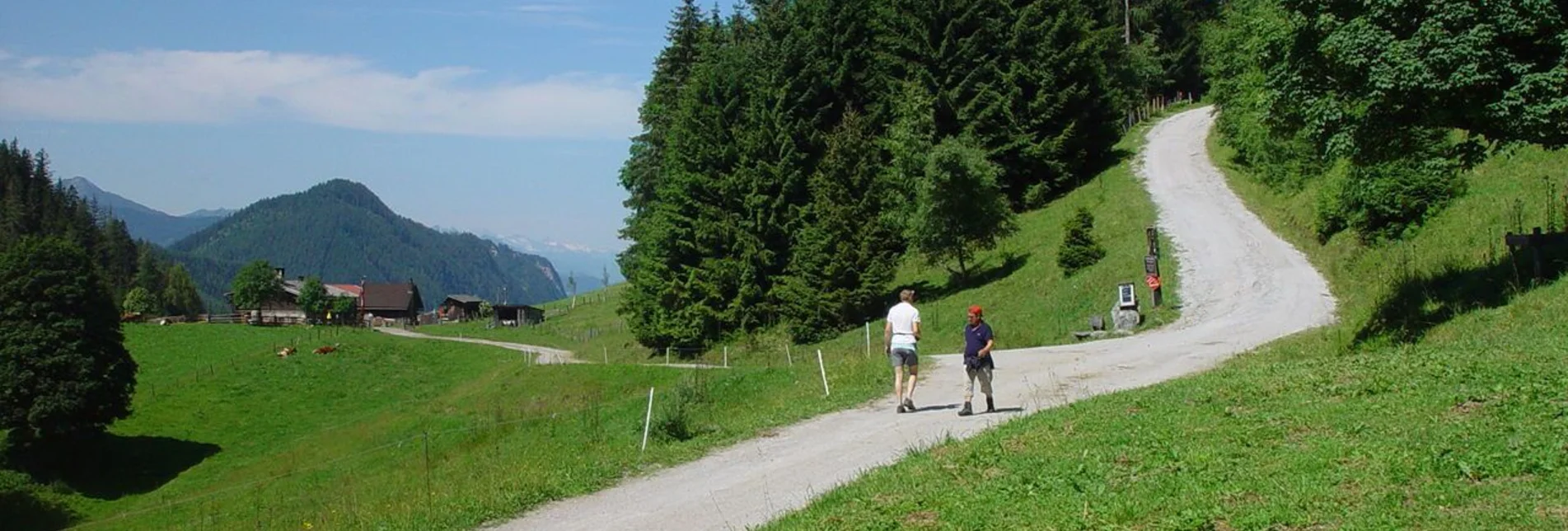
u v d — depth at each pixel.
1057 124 64.81
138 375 73.00
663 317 56.12
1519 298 19.16
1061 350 28.83
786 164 56.12
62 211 154.12
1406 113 19.56
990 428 14.44
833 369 24.83
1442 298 22.44
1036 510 9.33
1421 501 8.05
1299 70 20.72
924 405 19.19
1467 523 7.41
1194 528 8.17
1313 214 42.41
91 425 53.03
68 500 44.81
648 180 70.19
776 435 17.36
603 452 17.62
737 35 70.62
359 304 149.62
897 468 12.52
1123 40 92.75
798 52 61.75
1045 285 45.00
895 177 52.78
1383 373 13.34
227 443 53.97
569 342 81.44
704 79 60.38
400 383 68.81
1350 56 18.67
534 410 44.59
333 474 33.66
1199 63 99.50
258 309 122.19
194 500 36.00
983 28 63.66
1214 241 44.75
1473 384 11.77
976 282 50.66
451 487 17.41
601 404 35.12
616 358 60.41
